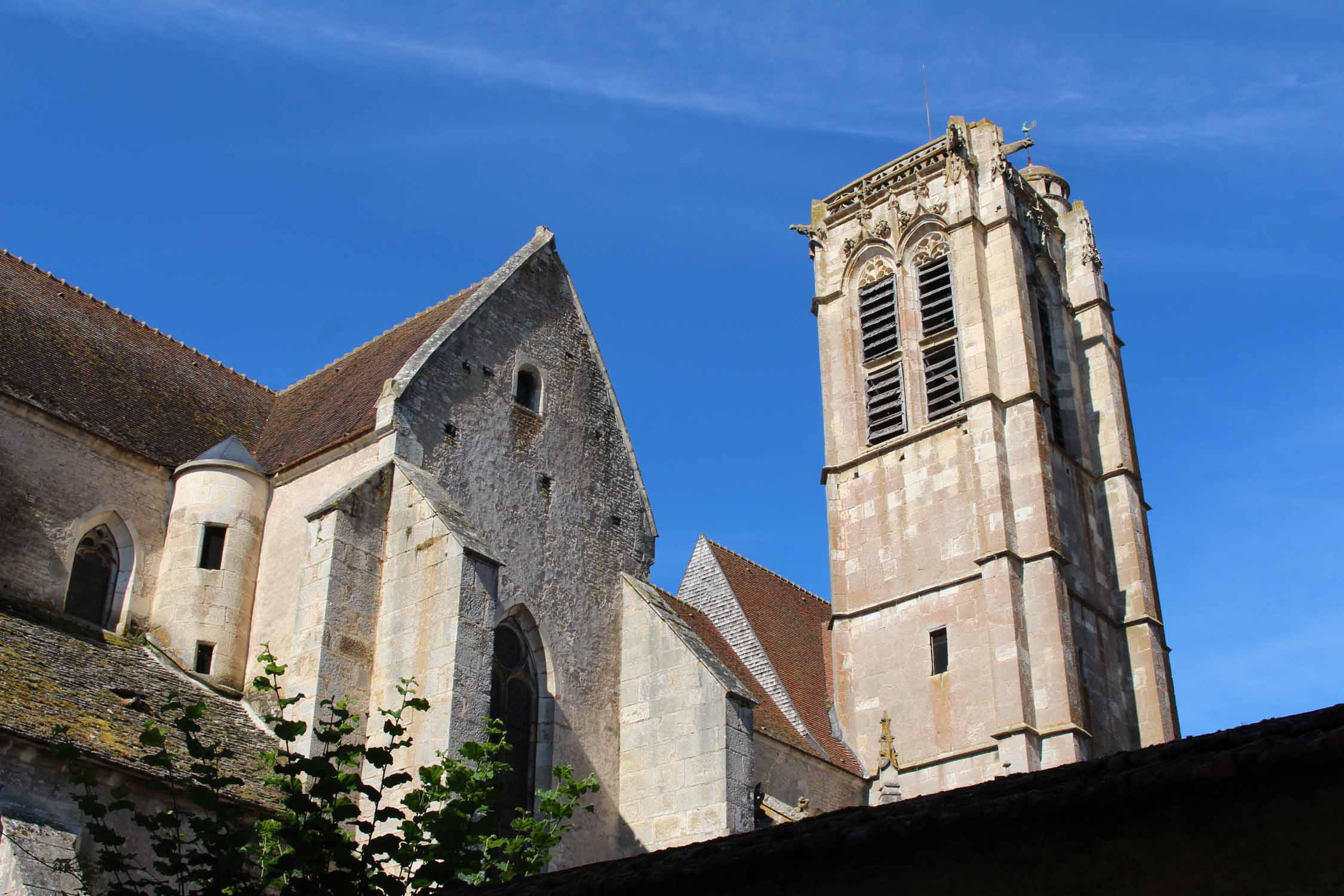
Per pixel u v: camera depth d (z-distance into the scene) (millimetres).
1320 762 11680
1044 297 53625
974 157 53781
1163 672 48156
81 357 34750
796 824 15117
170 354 38250
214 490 33219
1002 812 13102
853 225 56000
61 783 23031
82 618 31016
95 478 32156
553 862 30562
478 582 28859
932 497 48062
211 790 18594
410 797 20094
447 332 33906
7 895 20828
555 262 38188
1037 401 47688
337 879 17562
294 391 40219
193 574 32094
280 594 32031
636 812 32531
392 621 29422
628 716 33812
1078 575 47281
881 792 43656
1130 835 12664
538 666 32812
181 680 30141
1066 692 42750
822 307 55125
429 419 32469
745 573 50562
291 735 18922
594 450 36812
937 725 44500
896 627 46969
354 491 30203
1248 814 12133
